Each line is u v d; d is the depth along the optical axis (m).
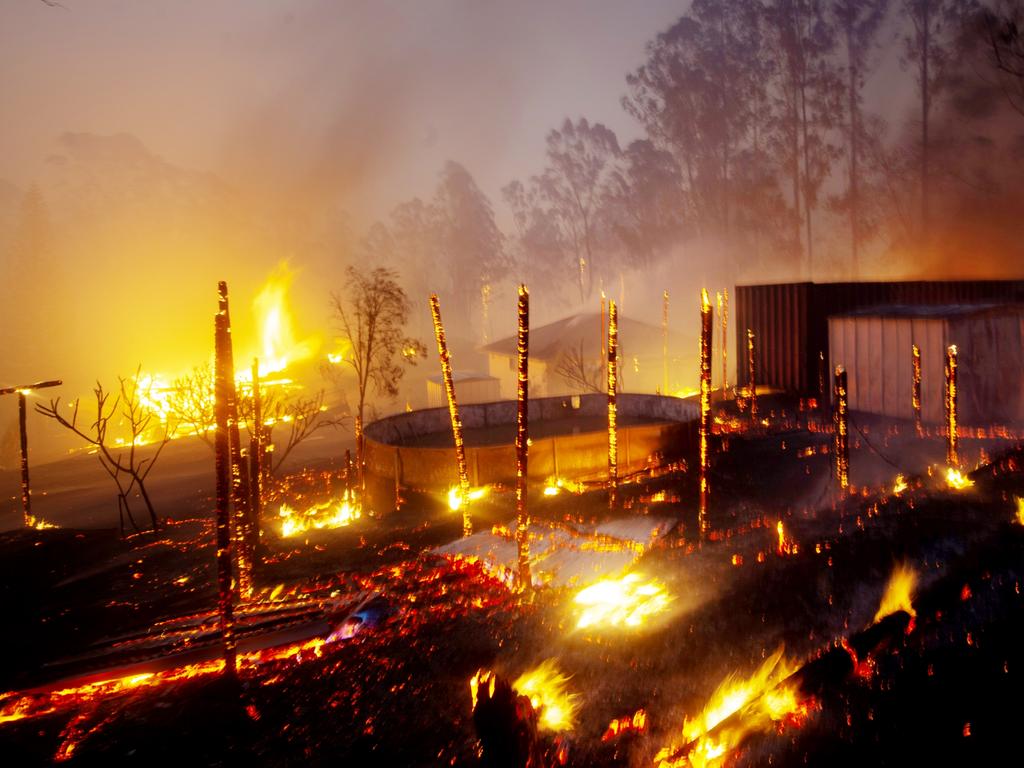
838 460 8.27
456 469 10.47
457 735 4.16
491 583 6.46
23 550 9.28
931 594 5.01
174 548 9.26
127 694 4.87
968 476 8.21
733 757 3.64
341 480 14.48
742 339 18.06
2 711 4.70
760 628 5.00
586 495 9.63
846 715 3.90
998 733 3.66
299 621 5.91
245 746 4.20
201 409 12.98
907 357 12.87
